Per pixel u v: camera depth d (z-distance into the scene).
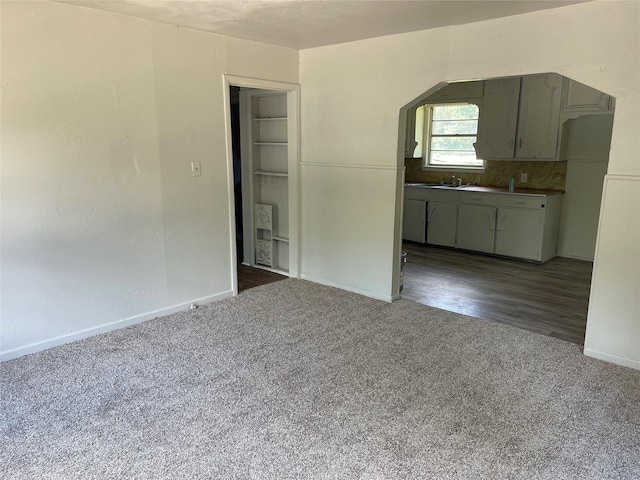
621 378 2.78
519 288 4.62
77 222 3.14
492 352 3.12
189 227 3.80
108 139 3.22
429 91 3.60
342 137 4.20
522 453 2.10
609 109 4.99
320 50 4.22
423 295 4.38
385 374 2.80
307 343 3.23
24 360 2.95
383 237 4.05
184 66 3.55
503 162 6.23
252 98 4.94
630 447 2.14
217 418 2.35
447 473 1.97
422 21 3.23
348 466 2.01
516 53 3.09
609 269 2.90
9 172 2.82
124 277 3.45
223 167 3.96
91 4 2.90
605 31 2.71
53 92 2.93
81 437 2.19
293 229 4.75
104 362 2.93
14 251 2.90
